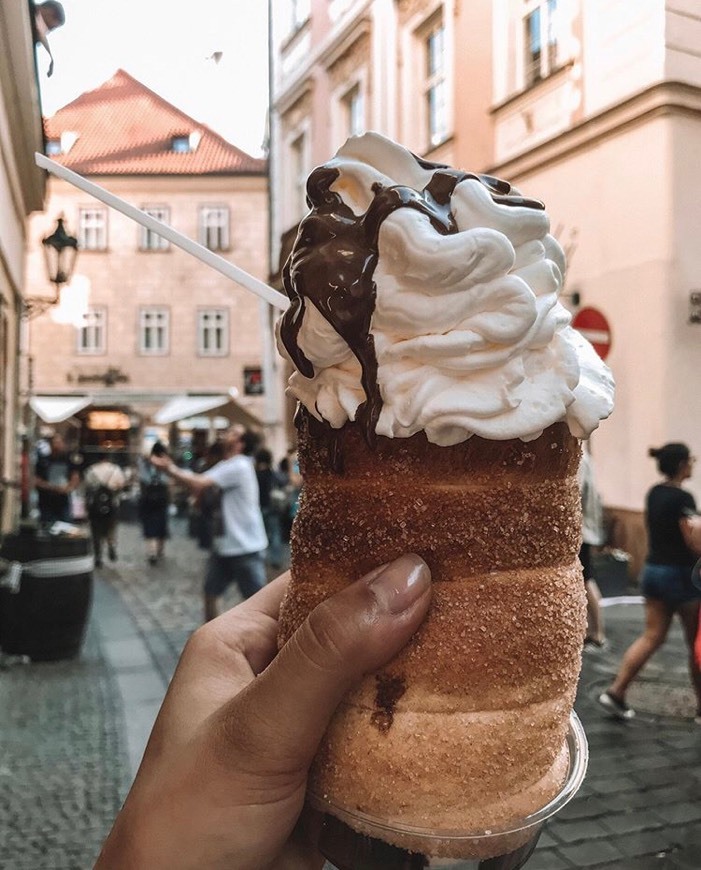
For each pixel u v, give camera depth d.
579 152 6.63
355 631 0.95
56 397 20.19
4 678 4.77
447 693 0.99
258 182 18.95
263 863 1.07
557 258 1.16
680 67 5.63
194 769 1.06
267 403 15.77
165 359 22.61
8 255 6.68
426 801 0.98
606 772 3.42
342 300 1.01
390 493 1.03
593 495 5.18
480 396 0.99
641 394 6.19
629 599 5.81
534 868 2.71
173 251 22.45
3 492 6.93
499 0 7.39
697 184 5.83
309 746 1.01
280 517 9.38
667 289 5.81
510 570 1.03
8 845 2.82
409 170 1.12
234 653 1.38
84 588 5.26
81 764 3.51
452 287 0.99
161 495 9.94
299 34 13.06
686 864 2.73
